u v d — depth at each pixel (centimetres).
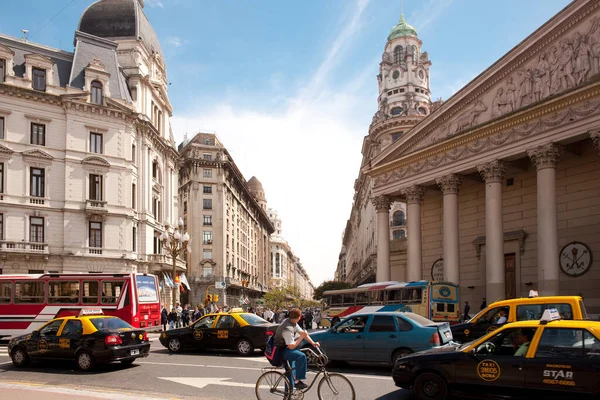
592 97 2514
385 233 3816
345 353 1544
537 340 962
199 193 8306
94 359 1566
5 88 4075
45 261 4122
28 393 1119
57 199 4250
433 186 3716
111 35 5175
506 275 3372
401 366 1101
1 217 4009
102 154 4500
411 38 8662
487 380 985
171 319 3550
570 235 2983
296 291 13838
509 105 2933
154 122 5459
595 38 2519
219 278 8075
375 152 7400
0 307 2633
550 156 2684
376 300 3177
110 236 4447
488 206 2980
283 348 955
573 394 896
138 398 1078
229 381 1379
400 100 8306
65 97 4312
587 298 2834
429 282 2938
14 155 4097
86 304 2584
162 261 5031
